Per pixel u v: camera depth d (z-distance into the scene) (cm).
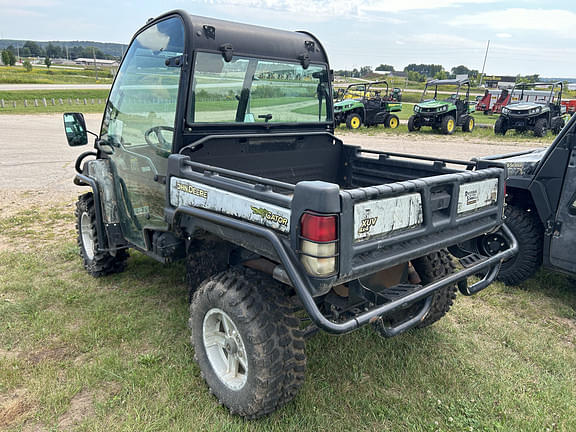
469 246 410
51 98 3762
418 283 330
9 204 739
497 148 1429
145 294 411
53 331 347
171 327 355
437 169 338
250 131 345
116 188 389
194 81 303
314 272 205
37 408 267
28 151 1296
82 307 388
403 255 237
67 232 593
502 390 291
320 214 199
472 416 268
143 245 366
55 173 1001
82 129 390
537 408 275
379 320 232
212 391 275
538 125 1750
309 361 313
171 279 445
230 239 250
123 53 364
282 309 243
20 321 362
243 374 267
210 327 277
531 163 420
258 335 236
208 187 262
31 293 407
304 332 254
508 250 310
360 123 2030
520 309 409
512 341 348
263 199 227
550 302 423
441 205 257
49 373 296
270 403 246
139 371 298
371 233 220
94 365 304
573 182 389
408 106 3800
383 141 1619
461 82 1938
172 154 296
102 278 447
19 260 488
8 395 277
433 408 273
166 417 257
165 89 314
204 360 279
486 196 292
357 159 397
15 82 5769
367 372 305
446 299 337
